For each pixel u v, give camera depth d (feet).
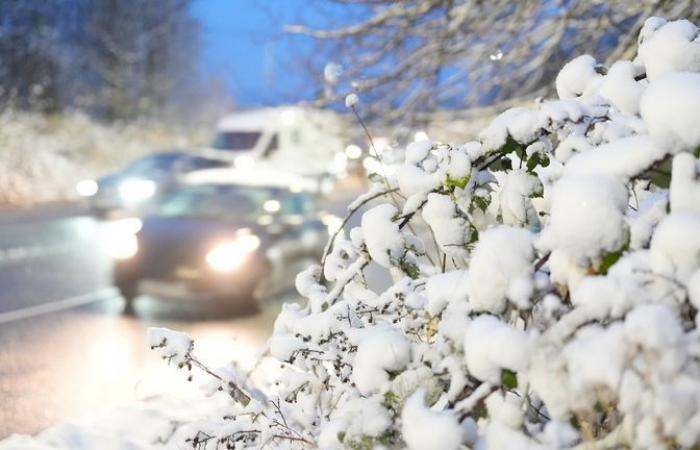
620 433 6.48
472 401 7.07
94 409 21.45
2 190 83.25
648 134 7.72
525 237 7.39
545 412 8.41
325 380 10.00
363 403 7.95
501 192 9.11
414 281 9.52
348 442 7.74
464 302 7.80
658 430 6.15
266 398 11.44
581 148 8.43
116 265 34.22
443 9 25.39
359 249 10.13
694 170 6.86
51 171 91.97
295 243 37.68
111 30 124.36
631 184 8.27
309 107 27.30
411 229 10.27
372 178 10.04
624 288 6.57
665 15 21.63
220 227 35.53
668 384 6.10
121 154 113.29
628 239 6.88
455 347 7.50
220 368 10.71
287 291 37.73
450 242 8.97
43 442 17.81
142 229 35.29
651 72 8.61
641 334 6.18
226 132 76.43
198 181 41.29
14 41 104.58
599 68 9.99
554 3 25.08
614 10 23.97
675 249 6.54
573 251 6.90
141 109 129.08
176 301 34.09
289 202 39.65
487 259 7.29
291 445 10.02
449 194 9.27
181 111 147.74
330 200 86.12
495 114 26.84
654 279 6.61
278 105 28.94
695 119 6.91
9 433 19.61
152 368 25.63
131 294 34.09
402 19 26.00
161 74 133.28
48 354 27.04
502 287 7.25
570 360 6.54
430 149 9.29
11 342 28.48
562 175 8.00
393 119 27.43
